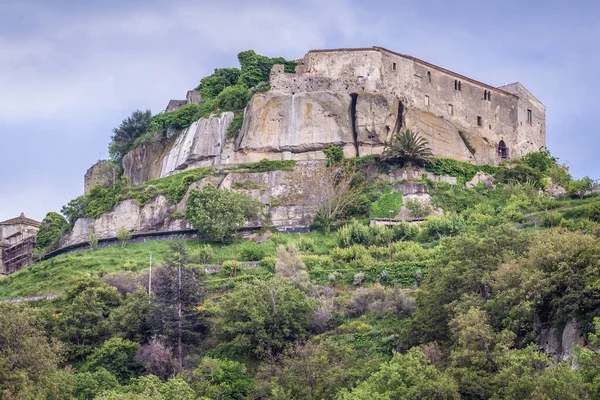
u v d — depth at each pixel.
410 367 59.16
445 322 68.38
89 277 85.81
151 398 61.28
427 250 94.25
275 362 71.31
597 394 51.47
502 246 71.19
